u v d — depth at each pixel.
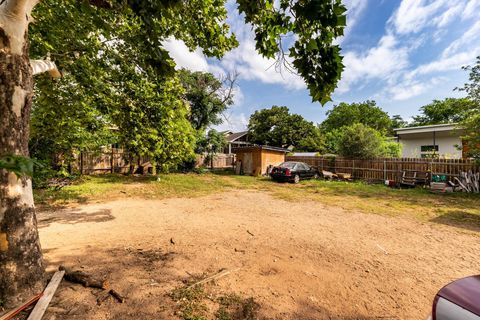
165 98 5.35
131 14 3.41
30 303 2.11
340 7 1.67
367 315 2.30
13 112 2.05
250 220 5.73
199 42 5.02
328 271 3.20
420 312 2.38
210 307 2.32
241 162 18.83
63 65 4.21
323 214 6.50
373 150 14.37
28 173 0.91
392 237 4.68
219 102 22.03
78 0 2.78
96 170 13.87
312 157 17.88
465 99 12.74
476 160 10.20
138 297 2.41
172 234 4.50
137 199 7.92
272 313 2.27
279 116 34.66
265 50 2.97
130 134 5.83
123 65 4.80
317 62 2.23
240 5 2.63
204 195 9.12
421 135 17.50
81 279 2.59
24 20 2.13
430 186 11.20
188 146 8.45
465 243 4.39
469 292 1.44
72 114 6.31
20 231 2.12
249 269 3.16
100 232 4.52
